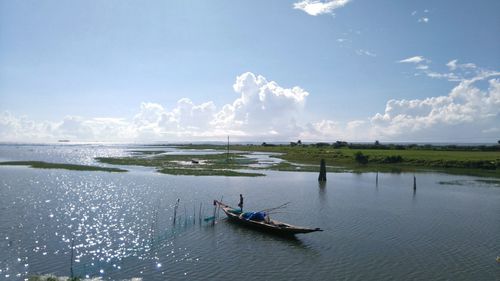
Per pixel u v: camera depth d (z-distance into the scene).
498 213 41.12
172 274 22.58
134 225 33.47
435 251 27.84
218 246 28.11
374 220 37.25
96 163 97.31
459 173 80.50
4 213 36.88
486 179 70.81
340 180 67.94
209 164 95.50
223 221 35.81
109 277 21.92
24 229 31.23
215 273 22.91
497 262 25.66
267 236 31.00
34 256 25.08
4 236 29.19
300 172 79.94
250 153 155.25
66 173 72.75
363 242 29.80
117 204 42.50
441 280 22.55
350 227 34.38
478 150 143.50
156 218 36.22
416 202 47.19
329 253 27.02
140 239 29.38
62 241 28.36
